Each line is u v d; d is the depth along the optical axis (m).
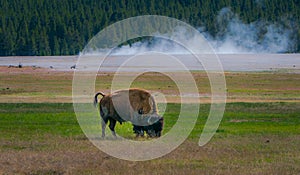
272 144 57.22
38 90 131.00
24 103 100.38
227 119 79.56
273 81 155.88
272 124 73.81
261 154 51.91
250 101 106.19
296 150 54.09
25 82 153.12
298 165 47.16
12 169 45.12
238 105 97.94
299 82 152.62
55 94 121.19
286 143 57.91
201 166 46.47
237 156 50.88
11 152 51.97
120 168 45.53
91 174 43.50
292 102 103.19
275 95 119.81
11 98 112.00
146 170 44.88
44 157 49.50
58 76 173.38
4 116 81.44
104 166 46.31
